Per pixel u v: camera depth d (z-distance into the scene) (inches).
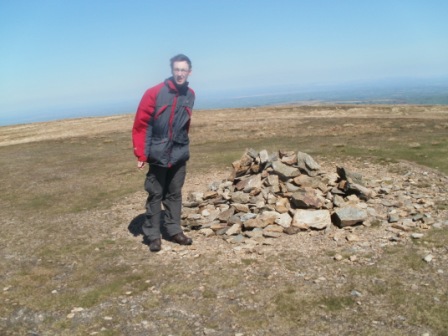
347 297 178.5
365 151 566.6
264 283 197.5
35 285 213.6
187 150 254.1
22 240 294.8
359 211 275.3
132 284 206.5
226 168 501.0
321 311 169.0
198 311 175.6
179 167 255.4
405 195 331.9
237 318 167.8
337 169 345.4
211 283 201.2
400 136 740.7
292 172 319.0
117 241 277.4
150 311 178.1
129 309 181.0
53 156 800.3
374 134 804.6
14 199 440.5
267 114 1556.3
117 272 224.4
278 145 713.0
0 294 203.8
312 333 154.0
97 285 208.8
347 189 314.7
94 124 1595.7
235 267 218.7
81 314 179.3
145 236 280.2
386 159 484.7
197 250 248.1
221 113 1702.8
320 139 771.4
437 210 291.0
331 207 293.1
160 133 241.8
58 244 280.2
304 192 296.2
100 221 328.5
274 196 305.4
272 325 161.0
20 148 978.1
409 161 478.0
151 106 237.0
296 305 174.9
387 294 178.7
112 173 554.6
